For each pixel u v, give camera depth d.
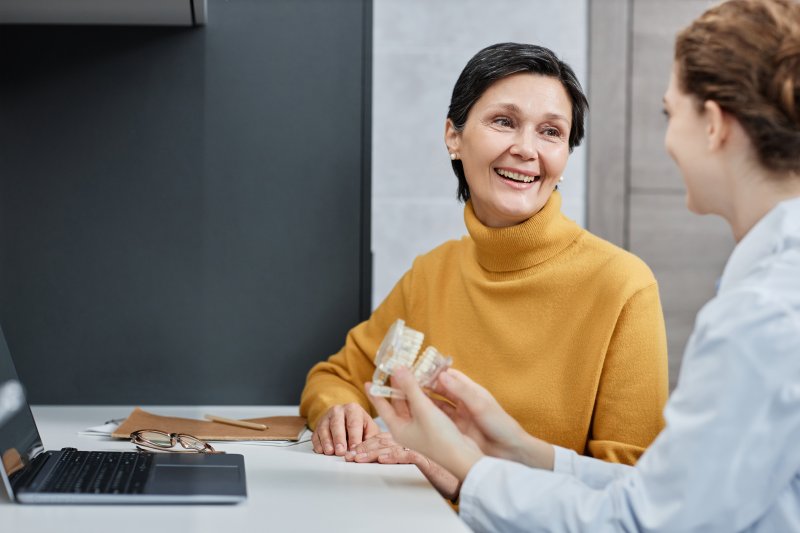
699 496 0.77
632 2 2.48
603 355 1.33
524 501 0.91
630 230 2.51
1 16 1.64
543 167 1.40
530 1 2.45
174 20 1.67
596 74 2.48
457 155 1.47
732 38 0.84
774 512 0.80
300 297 1.75
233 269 1.74
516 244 1.41
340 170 1.75
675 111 0.89
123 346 1.74
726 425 0.76
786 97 0.80
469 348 1.46
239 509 0.91
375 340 1.61
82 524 0.84
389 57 2.42
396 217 2.43
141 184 1.72
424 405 1.00
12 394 1.05
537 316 1.40
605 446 1.29
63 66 1.70
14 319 1.72
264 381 1.75
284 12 1.73
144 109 1.72
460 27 2.44
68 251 1.72
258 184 1.74
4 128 1.70
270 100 1.73
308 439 1.35
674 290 2.53
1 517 0.86
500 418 1.09
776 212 0.82
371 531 0.84
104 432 1.36
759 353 0.75
